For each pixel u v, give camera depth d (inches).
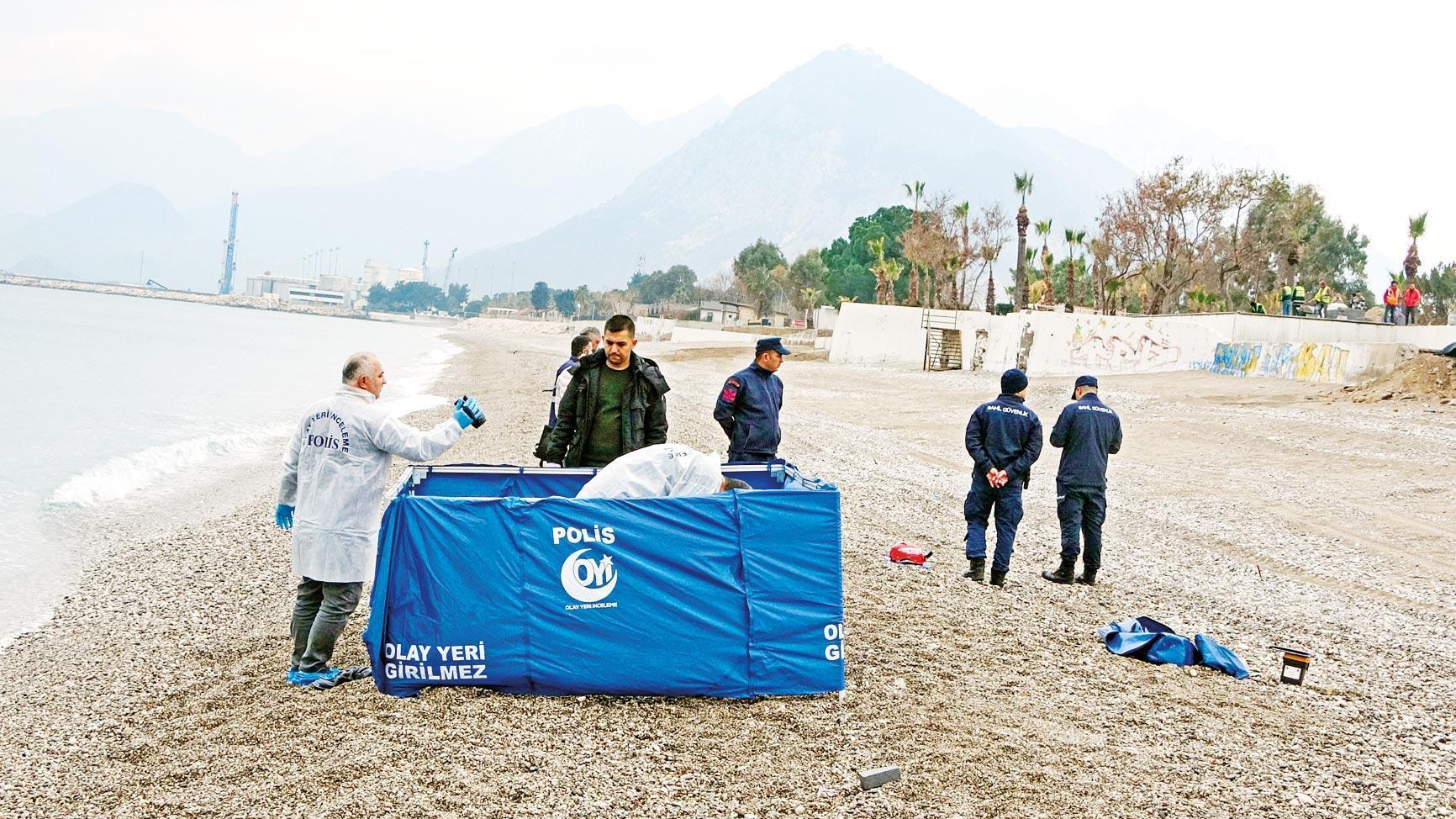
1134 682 280.7
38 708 244.8
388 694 237.9
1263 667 309.6
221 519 527.8
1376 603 421.1
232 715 229.5
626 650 238.4
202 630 317.4
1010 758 218.2
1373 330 1438.2
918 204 3120.1
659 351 2910.9
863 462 770.2
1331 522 590.9
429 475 283.9
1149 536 549.6
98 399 1349.7
